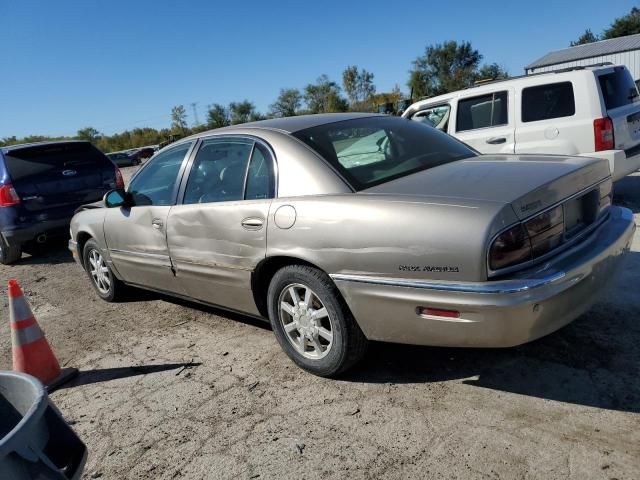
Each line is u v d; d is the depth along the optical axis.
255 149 3.73
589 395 2.96
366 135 3.74
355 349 3.27
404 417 2.99
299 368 3.68
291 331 3.58
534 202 2.74
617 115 6.70
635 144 6.94
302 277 3.31
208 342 4.36
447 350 3.66
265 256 3.48
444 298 2.72
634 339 3.47
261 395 3.43
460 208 2.72
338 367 3.34
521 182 2.88
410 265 2.82
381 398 3.20
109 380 3.96
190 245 4.10
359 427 2.96
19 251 8.30
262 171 3.63
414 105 8.48
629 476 2.36
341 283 3.10
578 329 3.68
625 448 2.53
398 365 3.55
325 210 3.15
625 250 3.29
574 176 3.01
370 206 2.99
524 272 2.67
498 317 2.61
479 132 7.52
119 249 5.02
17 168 7.85
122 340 4.67
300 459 2.77
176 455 2.96
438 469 2.55
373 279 2.96
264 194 3.57
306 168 3.39
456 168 3.36
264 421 3.14
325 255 3.14
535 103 7.05
